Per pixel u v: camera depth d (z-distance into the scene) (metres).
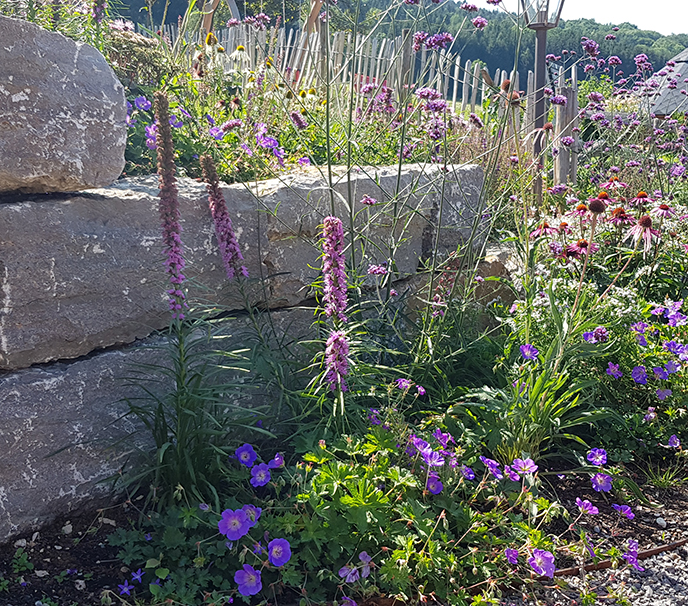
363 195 3.94
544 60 6.62
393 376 3.36
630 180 6.92
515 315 4.07
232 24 4.19
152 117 3.90
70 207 2.63
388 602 2.37
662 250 5.03
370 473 2.61
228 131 3.79
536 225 4.87
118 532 2.57
